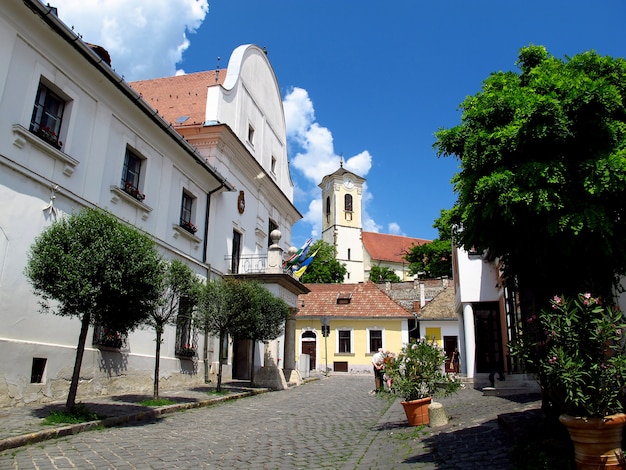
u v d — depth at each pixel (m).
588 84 5.31
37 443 6.90
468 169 6.25
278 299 18.31
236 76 24.12
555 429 5.75
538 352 5.22
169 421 9.86
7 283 9.97
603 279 5.90
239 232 23.16
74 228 8.66
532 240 5.78
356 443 7.65
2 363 9.62
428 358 9.13
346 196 81.94
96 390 12.48
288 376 21.73
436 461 5.91
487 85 6.59
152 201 15.99
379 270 76.75
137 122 15.08
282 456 6.69
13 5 10.38
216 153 20.86
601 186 5.19
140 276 8.98
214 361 19.61
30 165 10.82
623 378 4.30
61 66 11.93
